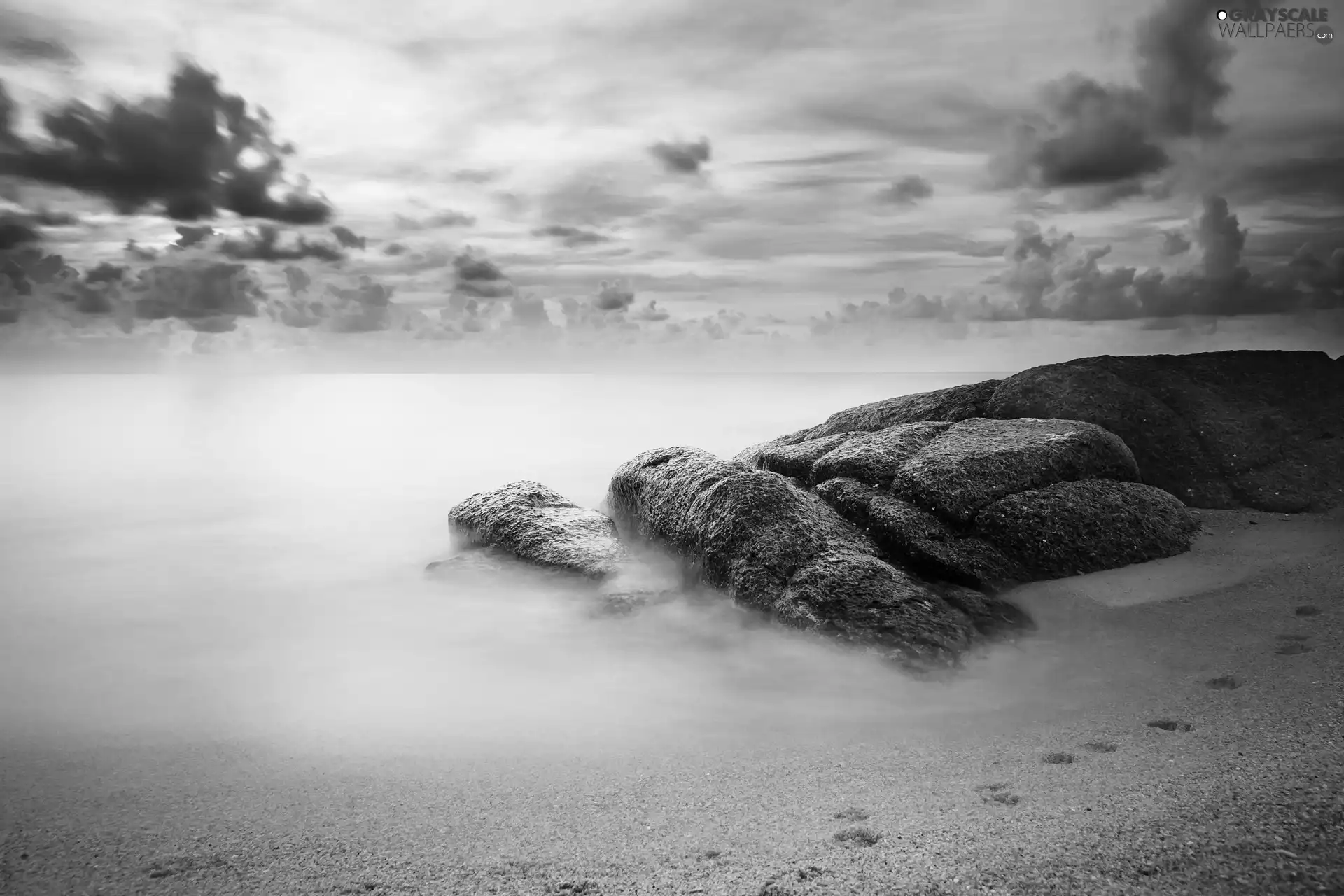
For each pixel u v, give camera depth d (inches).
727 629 312.2
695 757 211.9
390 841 171.3
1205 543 352.5
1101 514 344.5
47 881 163.2
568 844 162.7
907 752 202.4
